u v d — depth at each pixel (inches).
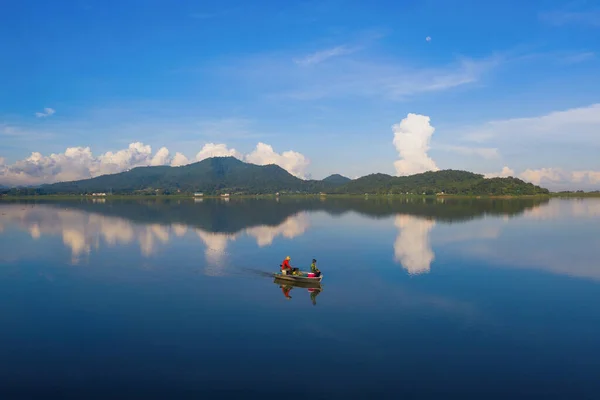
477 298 1453.0
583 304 1386.6
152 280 1701.5
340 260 2134.6
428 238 2930.6
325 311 1310.3
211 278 1739.7
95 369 930.7
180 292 1520.7
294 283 1651.1
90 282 1672.0
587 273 1827.0
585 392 837.8
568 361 969.5
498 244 2642.7
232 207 7372.1
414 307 1353.3
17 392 838.5
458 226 3742.6
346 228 3604.8
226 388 852.6
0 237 2972.4
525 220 4333.2
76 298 1450.5
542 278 1744.6
